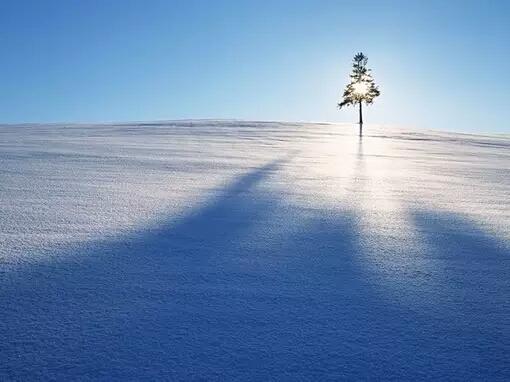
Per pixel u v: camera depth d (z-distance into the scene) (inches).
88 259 95.0
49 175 227.1
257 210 157.8
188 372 53.9
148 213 145.1
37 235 112.3
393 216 156.3
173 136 693.9
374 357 59.1
